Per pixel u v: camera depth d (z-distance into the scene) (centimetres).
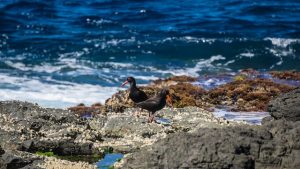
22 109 2517
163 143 1547
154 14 6325
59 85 3778
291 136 1519
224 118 2788
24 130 2277
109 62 4584
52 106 3278
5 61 4525
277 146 1495
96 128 2553
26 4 6481
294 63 4819
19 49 4994
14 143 2138
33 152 2133
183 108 2905
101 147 2225
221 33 5553
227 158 1452
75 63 4522
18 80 3894
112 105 2981
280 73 3894
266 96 3294
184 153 1491
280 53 4975
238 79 3728
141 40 5316
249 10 6475
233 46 5109
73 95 3538
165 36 5481
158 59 4750
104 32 5638
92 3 6756
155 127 2481
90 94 3575
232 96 3331
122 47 5062
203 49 5050
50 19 6094
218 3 6850
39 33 5581
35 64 4459
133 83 2903
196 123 2575
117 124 2488
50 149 2150
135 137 2394
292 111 1922
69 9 6481
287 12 6431
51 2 6662
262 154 1483
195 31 5650
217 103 3278
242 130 1556
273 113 1970
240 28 5806
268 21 6069
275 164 1473
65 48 5025
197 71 4412
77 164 1983
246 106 3212
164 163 1495
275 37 5453
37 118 2455
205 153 1464
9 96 3459
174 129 2512
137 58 4756
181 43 5188
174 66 4538
